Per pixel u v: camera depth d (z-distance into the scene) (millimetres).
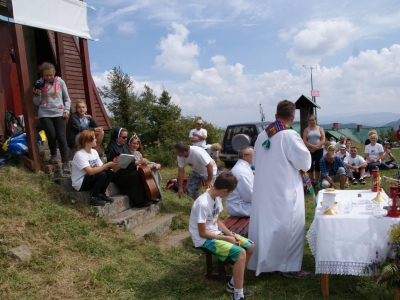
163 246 4598
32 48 7219
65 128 5125
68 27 5535
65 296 3088
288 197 3434
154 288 3379
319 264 3041
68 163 5133
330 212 3141
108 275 3504
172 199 6527
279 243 3438
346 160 8758
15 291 3020
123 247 4137
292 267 3469
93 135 4750
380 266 2904
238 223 4219
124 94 16219
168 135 15203
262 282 3482
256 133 11625
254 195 3621
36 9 4883
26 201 4250
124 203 5172
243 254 3141
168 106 16375
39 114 5027
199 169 5988
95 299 3105
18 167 4891
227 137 12250
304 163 3410
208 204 3307
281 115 3553
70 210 4414
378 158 9375
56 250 3672
